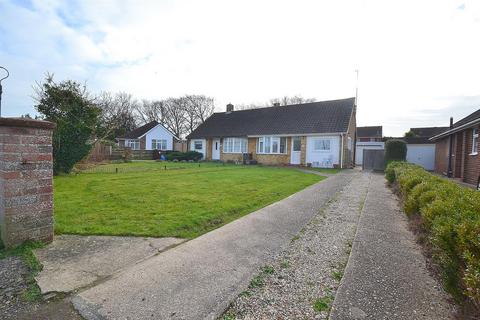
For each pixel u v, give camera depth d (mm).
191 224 4926
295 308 2506
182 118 55156
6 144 3520
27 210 3721
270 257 3654
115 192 7902
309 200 7504
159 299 2572
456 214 2766
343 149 20766
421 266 3275
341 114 22469
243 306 2525
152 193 7844
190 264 3350
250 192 8492
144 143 39594
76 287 2746
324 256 3715
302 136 22453
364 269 3195
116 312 2359
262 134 24750
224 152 28516
